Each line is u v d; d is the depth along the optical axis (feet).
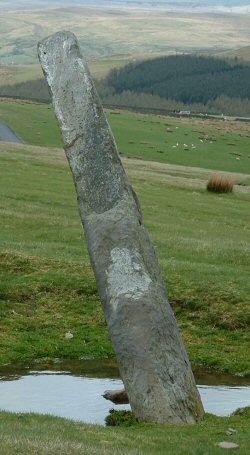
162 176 203.21
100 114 52.49
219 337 75.92
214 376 67.77
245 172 286.87
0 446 34.30
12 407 54.49
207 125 435.53
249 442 42.27
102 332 77.00
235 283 85.87
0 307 80.02
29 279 86.12
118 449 37.58
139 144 320.09
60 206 136.98
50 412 53.21
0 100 459.32
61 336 75.77
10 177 162.40
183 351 49.55
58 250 99.25
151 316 48.78
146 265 50.24
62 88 53.36
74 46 53.98
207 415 49.24
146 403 47.60
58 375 65.26
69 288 84.89
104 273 50.21
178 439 42.63
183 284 84.74
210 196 172.24
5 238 106.22
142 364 47.96
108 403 55.98
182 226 129.80
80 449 35.73
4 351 71.41
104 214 51.19
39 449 34.68
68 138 52.70
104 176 51.67
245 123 508.12
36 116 366.63
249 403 57.93
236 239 122.93
